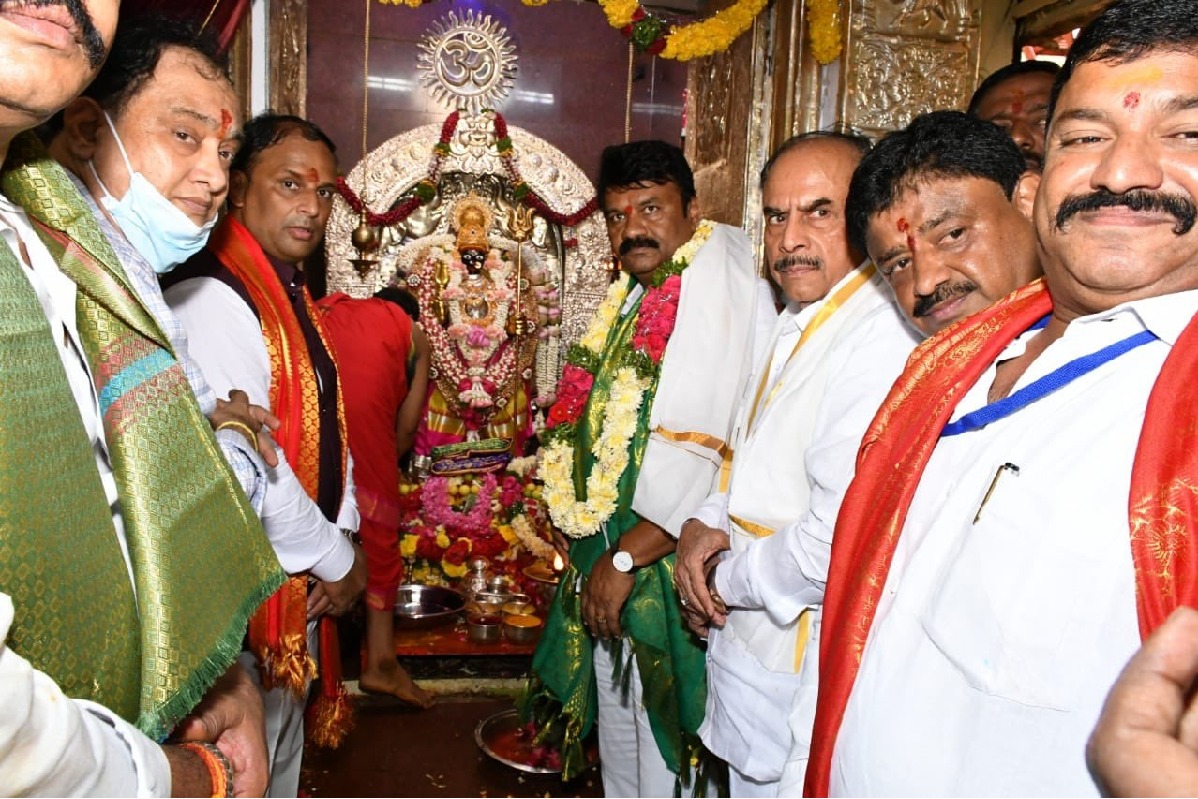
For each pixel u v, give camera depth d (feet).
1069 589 2.83
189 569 3.10
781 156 5.95
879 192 4.43
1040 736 2.83
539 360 13.98
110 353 3.06
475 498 12.81
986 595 2.98
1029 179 4.31
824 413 5.13
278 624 5.34
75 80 2.37
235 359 5.49
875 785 3.25
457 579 13.03
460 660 11.13
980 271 4.24
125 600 2.83
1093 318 3.11
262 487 4.59
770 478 5.55
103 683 2.70
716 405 6.85
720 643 5.86
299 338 6.00
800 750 4.47
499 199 13.71
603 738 8.07
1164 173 2.80
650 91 13.94
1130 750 1.74
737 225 12.47
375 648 10.23
